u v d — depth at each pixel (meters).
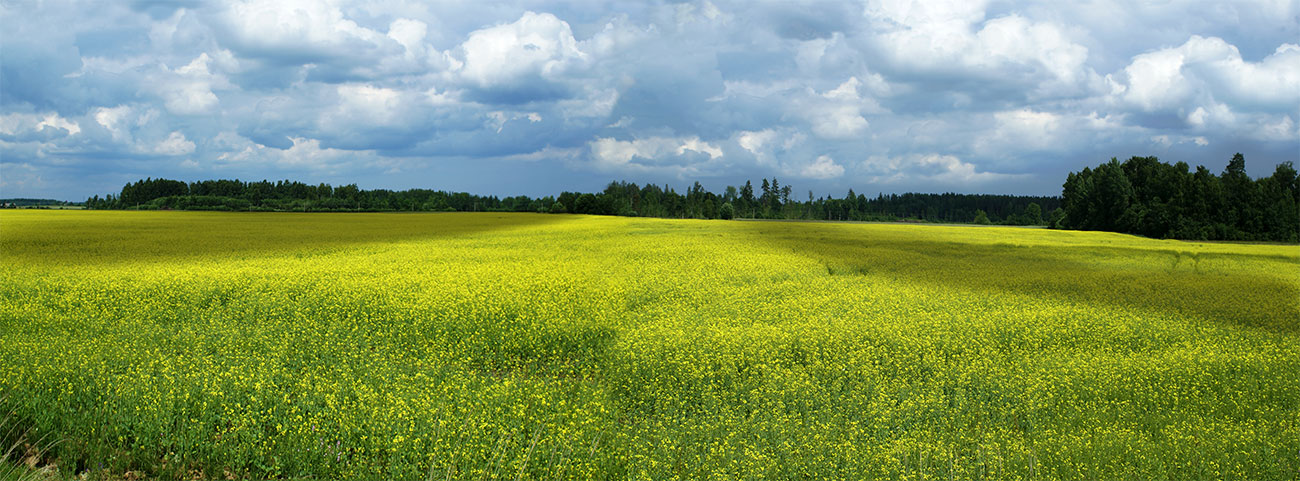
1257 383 11.40
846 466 7.93
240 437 8.13
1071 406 10.20
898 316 16.92
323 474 7.55
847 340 13.94
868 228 66.38
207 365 10.82
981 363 12.37
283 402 9.02
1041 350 13.88
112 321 14.48
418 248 36.78
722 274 24.48
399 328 14.38
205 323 14.46
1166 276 27.84
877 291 21.28
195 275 21.84
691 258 30.62
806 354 13.14
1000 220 183.50
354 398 9.59
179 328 14.32
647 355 12.41
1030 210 164.00
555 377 11.40
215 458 7.73
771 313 17.19
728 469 7.91
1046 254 38.38
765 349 13.04
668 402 10.11
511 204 152.25
